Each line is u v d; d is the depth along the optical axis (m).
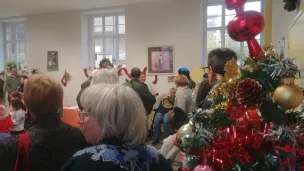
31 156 1.00
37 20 7.47
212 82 1.25
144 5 6.36
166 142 1.59
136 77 3.34
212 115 0.90
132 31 6.51
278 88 0.80
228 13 5.96
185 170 0.88
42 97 1.06
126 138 0.81
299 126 0.79
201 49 6.04
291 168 0.76
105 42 7.21
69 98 7.23
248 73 0.88
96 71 2.02
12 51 8.16
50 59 7.37
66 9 6.96
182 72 4.96
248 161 0.77
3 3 6.32
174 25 6.12
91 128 0.83
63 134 1.08
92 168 0.73
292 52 1.84
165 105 5.10
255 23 0.88
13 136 1.04
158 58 6.29
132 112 0.82
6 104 6.74
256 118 0.84
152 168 0.82
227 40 6.01
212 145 0.82
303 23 1.43
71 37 7.14
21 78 6.38
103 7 6.77
